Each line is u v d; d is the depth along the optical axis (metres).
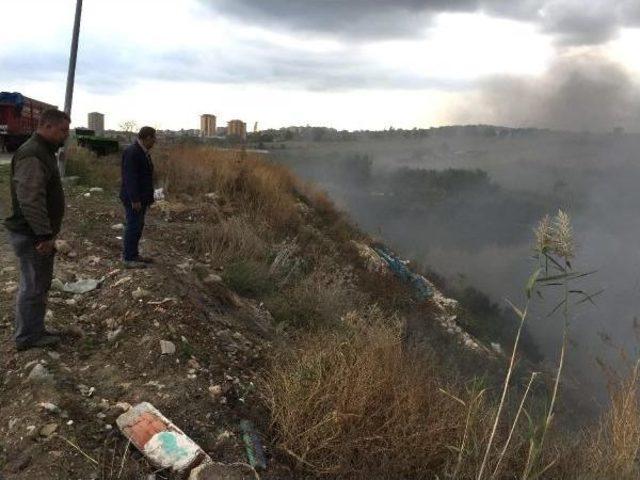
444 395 4.50
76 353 4.57
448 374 5.86
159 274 6.25
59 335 4.74
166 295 5.65
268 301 7.66
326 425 3.92
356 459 3.94
